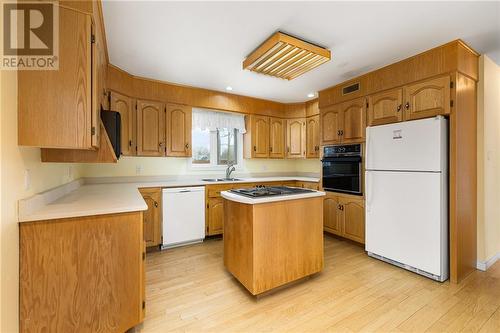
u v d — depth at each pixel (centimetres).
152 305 191
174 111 344
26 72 127
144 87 319
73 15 135
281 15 183
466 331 161
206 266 264
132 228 154
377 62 267
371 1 167
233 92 387
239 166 446
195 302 195
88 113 138
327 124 358
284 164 502
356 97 312
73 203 162
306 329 164
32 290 127
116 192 224
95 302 142
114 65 278
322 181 369
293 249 214
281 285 212
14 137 120
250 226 195
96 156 172
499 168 281
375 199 276
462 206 231
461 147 229
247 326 167
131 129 307
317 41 222
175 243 324
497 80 274
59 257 133
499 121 279
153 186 309
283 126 455
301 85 350
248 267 199
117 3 167
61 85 133
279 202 206
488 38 218
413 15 183
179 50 241
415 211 240
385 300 197
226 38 218
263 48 223
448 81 225
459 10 177
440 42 224
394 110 268
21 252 124
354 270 252
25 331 125
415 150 239
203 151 413
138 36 213
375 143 276
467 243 240
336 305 191
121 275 150
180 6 172
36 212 133
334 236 371
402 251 251
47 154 160
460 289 213
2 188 107
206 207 350
